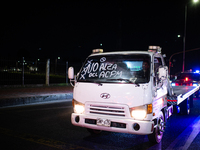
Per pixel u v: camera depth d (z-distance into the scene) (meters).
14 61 15.17
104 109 4.38
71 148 4.48
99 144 4.79
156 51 5.25
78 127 6.16
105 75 4.70
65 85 19.03
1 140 4.87
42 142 4.80
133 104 4.18
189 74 15.38
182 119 7.66
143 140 5.14
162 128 5.11
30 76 16.67
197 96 13.48
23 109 8.73
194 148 4.64
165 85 5.56
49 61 17.88
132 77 4.46
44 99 11.19
